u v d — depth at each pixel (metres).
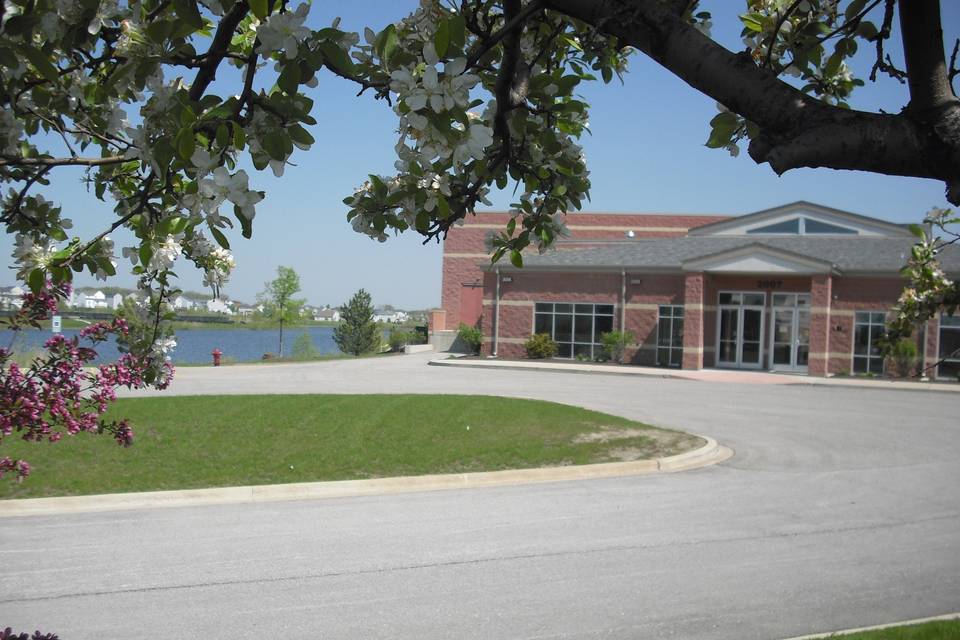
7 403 3.32
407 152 2.04
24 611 5.99
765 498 10.05
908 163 1.59
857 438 15.07
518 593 6.43
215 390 20.97
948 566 7.18
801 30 2.64
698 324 30.59
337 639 5.49
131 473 10.76
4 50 1.72
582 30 3.23
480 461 12.05
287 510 9.38
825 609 6.06
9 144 2.11
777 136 1.71
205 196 1.64
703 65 1.77
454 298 48.84
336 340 44.34
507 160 2.82
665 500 9.93
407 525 8.62
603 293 33.53
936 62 1.58
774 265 29.44
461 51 1.82
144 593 6.38
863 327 29.45
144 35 1.85
